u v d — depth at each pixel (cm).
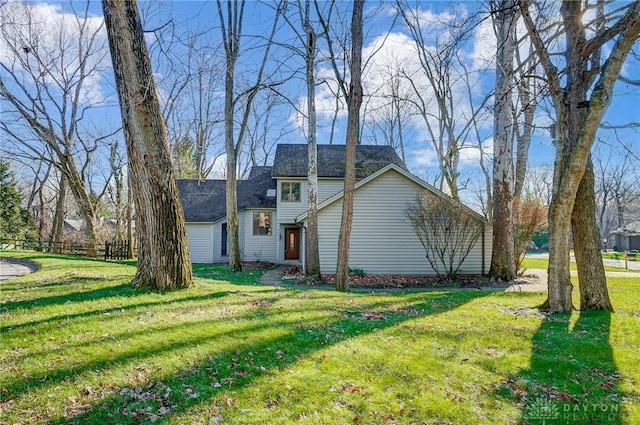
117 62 682
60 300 631
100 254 2273
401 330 520
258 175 2592
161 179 724
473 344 472
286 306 646
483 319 600
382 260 1513
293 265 2053
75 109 2344
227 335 471
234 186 1659
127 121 700
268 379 361
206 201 2395
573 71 685
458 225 1430
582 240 705
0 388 332
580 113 675
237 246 1675
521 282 1311
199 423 290
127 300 629
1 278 1085
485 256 1497
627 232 4444
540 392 353
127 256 2330
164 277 736
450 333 512
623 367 412
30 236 3291
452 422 300
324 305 670
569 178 647
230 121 1602
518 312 662
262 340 459
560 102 666
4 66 2078
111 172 3114
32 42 2114
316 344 452
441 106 1872
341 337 480
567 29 688
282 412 306
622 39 573
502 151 1345
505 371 395
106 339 449
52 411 301
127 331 477
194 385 347
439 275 1394
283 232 2216
